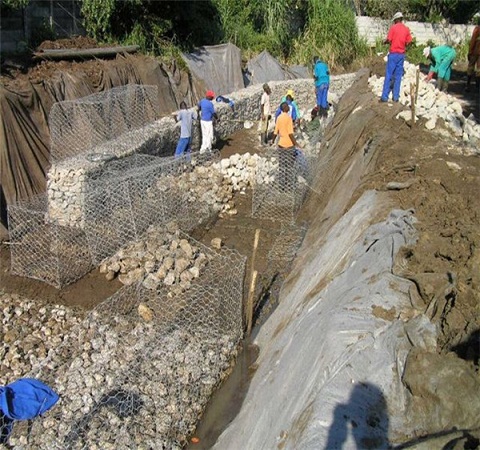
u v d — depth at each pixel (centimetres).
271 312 885
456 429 424
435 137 1084
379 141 1049
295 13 2536
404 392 456
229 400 718
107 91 1434
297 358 572
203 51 2005
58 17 1734
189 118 1411
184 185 1241
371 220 761
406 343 497
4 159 1113
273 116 1883
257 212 1242
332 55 2455
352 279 641
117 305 876
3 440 615
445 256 630
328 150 1380
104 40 1845
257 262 1039
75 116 1289
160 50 1920
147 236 1050
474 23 2917
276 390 569
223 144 1648
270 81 2083
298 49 2473
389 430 429
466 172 884
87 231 1041
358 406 444
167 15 1958
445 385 443
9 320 875
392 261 631
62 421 646
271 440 493
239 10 2447
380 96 1370
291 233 1153
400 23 1234
